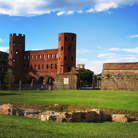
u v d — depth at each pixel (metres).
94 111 19.77
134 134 14.68
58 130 14.59
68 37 85.62
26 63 102.94
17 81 101.62
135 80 63.75
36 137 12.35
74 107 27.05
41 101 31.61
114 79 66.38
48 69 96.00
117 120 19.47
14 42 102.19
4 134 12.63
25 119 18.27
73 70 79.38
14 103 30.30
